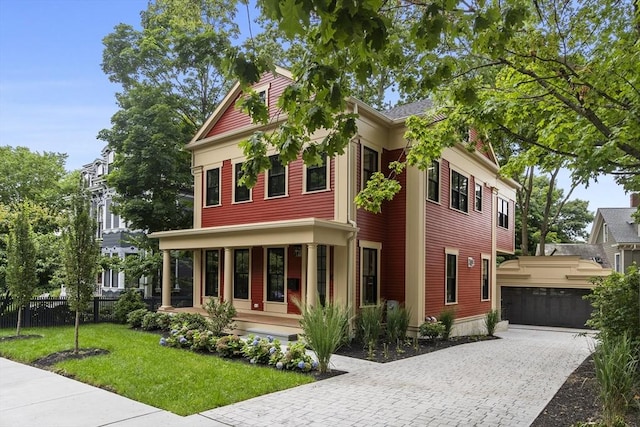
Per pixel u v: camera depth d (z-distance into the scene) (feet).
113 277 79.51
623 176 29.84
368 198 33.50
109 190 81.61
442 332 41.27
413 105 52.70
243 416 18.13
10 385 22.84
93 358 28.32
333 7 9.19
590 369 29.07
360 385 23.58
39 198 77.25
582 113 21.35
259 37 41.09
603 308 27.35
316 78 13.19
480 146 58.29
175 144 59.82
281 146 16.25
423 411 19.08
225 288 43.62
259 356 27.86
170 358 28.63
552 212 110.52
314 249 36.76
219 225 51.80
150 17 68.59
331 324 26.84
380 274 44.06
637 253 82.53
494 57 16.69
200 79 72.02
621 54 20.20
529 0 20.61
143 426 16.83
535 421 17.92
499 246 67.72
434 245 46.16
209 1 47.62
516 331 62.08
